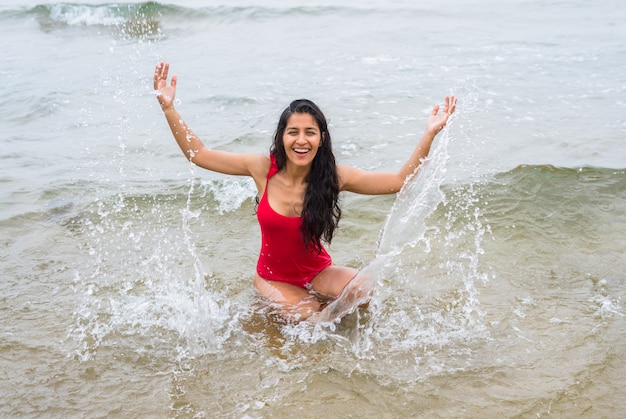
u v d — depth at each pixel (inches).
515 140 275.9
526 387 126.6
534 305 158.7
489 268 179.3
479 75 388.5
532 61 420.8
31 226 210.2
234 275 178.4
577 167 236.2
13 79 408.2
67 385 129.0
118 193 235.1
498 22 579.5
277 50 484.1
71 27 603.8
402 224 161.8
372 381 129.6
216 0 684.7
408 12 625.9
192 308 159.0
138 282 174.4
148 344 144.1
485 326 150.2
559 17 593.9
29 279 175.0
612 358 135.4
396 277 176.7
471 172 241.1
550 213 209.5
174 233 207.0
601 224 201.9
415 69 410.6
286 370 134.0
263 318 154.3
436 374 131.6
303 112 142.6
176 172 256.5
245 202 228.2
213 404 123.2
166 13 629.9
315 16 613.3
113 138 299.3
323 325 150.1
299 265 159.5
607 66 400.5
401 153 266.1
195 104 345.4
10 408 121.6
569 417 117.7
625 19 569.3
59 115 335.3
